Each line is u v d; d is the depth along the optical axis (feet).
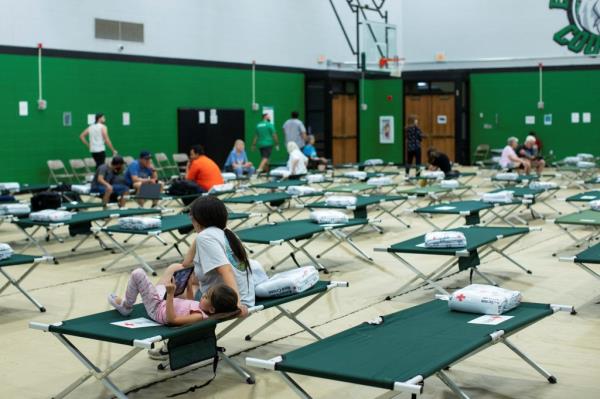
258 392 15.60
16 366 17.76
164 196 40.47
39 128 54.75
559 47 77.20
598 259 20.65
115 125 59.72
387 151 84.53
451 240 22.62
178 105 64.54
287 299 17.20
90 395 15.64
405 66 84.02
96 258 31.30
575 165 65.10
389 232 37.11
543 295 23.71
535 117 78.79
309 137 65.26
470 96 81.61
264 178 64.90
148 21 61.77
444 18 81.92
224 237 16.51
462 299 15.79
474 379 16.19
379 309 22.39
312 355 13.11
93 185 43.47
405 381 11.60
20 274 28.25
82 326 14.98
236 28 69.31
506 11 79.20
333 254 31.53
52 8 55.01
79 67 56.95
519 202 36.09
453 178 54.13
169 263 30.09
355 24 80.89
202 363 17.46
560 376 16.33
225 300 15.40
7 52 52.47
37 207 35.83
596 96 76.02
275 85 73.46
